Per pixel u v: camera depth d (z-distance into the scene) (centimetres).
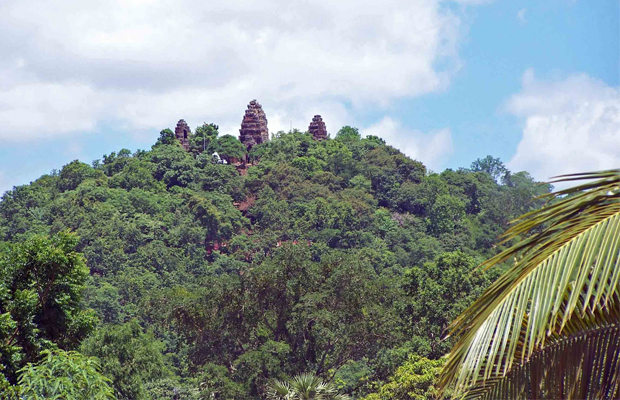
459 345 635
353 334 4025
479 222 13238
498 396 746
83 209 13388
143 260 11494
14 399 1645
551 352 726
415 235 12925
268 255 13038
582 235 603
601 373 688
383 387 3256
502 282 637
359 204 13838
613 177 620
